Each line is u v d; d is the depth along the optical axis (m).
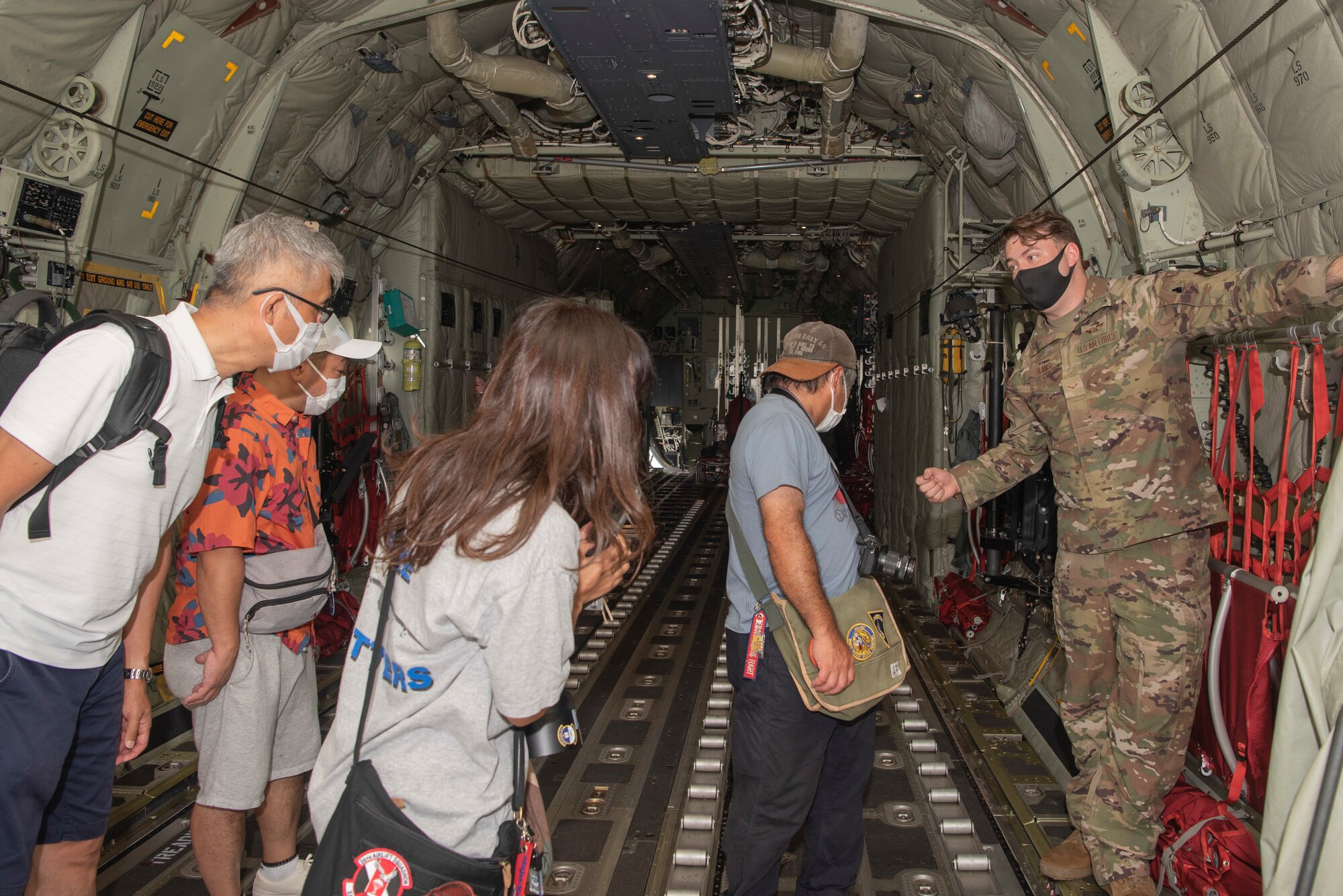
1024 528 4.62
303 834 3.21
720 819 3.38
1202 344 3.51
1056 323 2.86
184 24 4.12
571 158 7.90
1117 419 2.71
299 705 2.69
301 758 2.69
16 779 1.75
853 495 11.58
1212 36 3.15
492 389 1.44
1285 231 3.15
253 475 2.31
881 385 10.41
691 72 5.32
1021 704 4.36
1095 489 2.76
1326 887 1.68
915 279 8.14
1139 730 2.71
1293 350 2.70
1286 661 1.92
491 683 1.34
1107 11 3.63
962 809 3.48
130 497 1.84
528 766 1.54
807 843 2.64
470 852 1.36
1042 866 2.93
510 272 10.52
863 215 8.93
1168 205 3.73
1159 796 2.73
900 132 6.84
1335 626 1.83
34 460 1.69
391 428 7.39
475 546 1.30
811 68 5.53
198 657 2.43
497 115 6.53
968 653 5.50
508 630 1.30
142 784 3.52
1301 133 2.88
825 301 19.03
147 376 1.81
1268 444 3.31
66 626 1.80
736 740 2.51
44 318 2.10
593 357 1.43
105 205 4.23
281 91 4.93
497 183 8.48
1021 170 5.33
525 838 1.47
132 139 4.23
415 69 6.00
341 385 2.86
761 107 6.89
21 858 1.79
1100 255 4.47
